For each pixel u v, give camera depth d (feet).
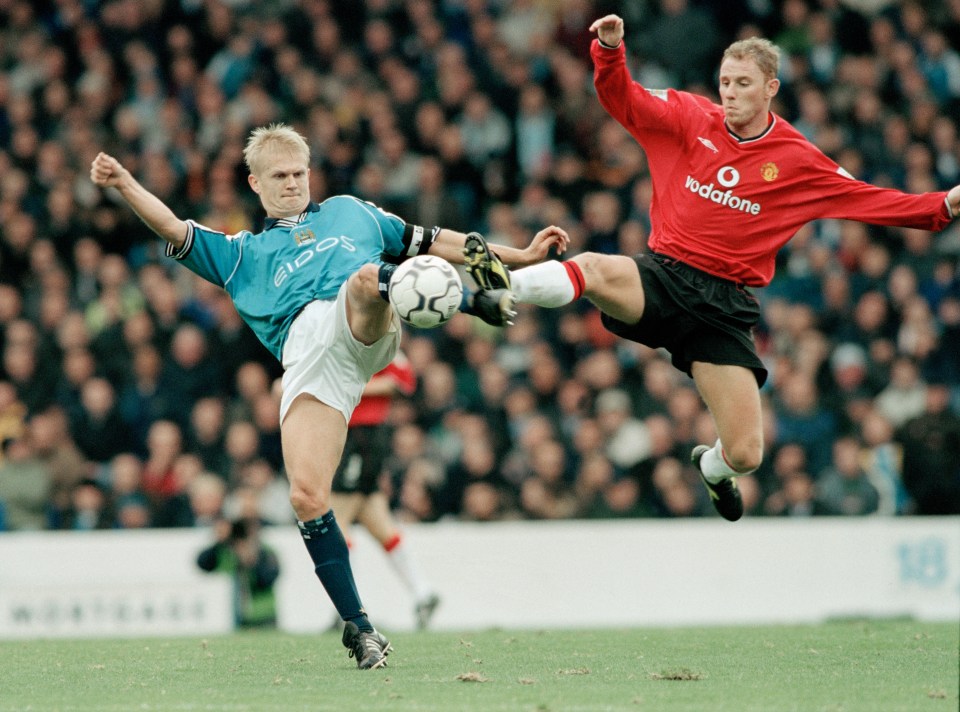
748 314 73.31
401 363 109.81
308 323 67.26
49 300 161.07
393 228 72.18
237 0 193.26
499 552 124.88
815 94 176.35
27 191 174.29
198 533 125.08
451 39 189.37
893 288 159.43
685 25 184.44
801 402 143.33
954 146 175.73
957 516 134.82
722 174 72.38
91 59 188.75
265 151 70.54
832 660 71.72
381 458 110.32
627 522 132.16
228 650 80.89
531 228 164.04
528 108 177.47
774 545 125.18
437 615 123.75
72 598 119.14
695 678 63.62
